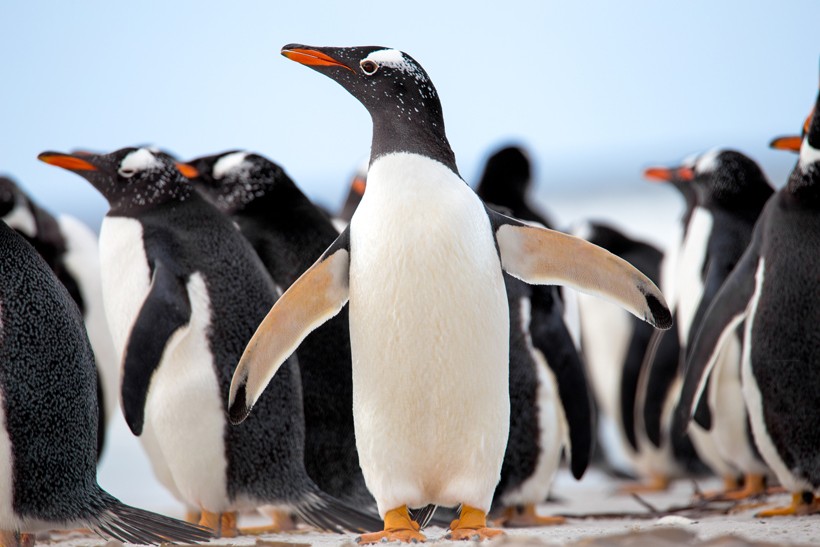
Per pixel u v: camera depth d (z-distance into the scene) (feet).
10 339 27.55
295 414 34.88
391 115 29.09
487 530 27.45
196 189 38.27
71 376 28.63
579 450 38.14
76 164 36.42
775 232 35.42
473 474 28.04
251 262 35.50
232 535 34.99
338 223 52.90
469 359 27.50
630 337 56.90
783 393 34.83
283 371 34.76
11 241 28.76
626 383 55.36
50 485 28.02
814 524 30.89
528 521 38.37
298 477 34.81
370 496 38.37
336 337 37.88
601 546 24.99
